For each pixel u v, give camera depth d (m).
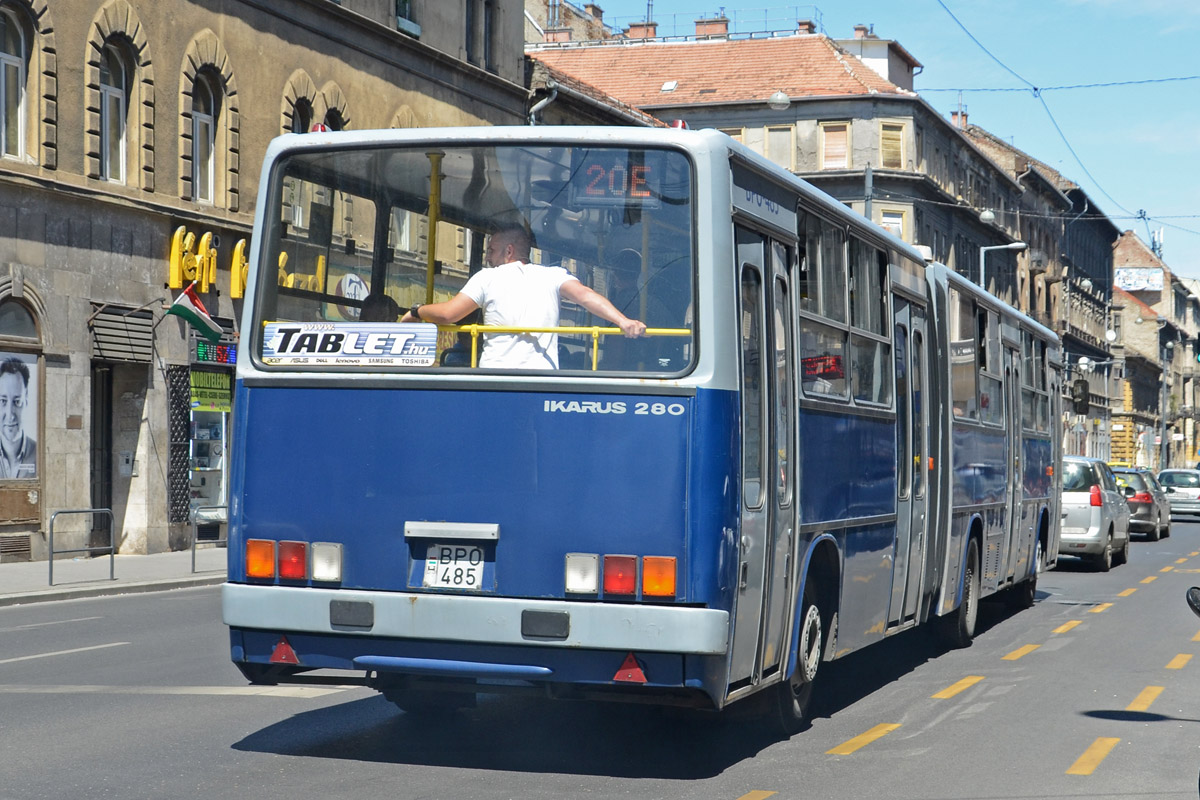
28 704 11.44
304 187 9.27
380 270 9.02
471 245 8.86
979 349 17.14
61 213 27.95
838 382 10.98
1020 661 15.22
